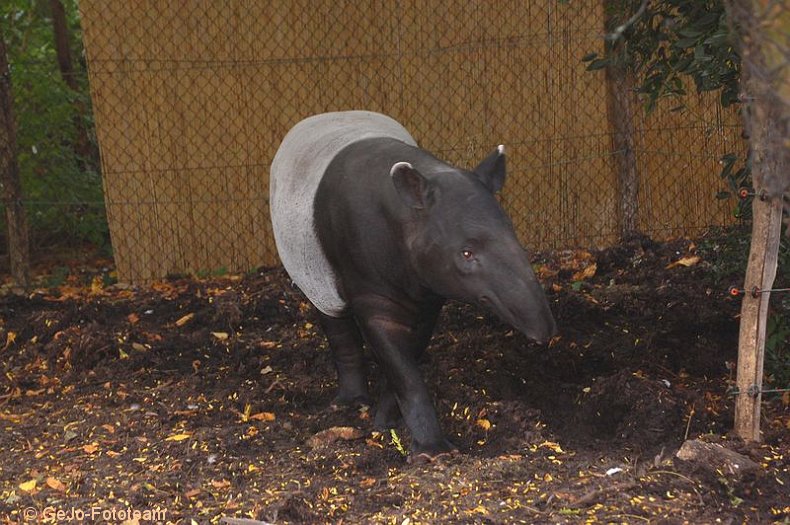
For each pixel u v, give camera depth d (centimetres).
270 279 951
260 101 989
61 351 776
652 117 984
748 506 475
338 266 575
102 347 771
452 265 491
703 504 470
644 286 840
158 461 560
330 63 989
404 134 645
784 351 636
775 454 528
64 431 619
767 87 283
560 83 984
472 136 1000
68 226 1130
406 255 523
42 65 1138
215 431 597
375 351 564
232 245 1007
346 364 655
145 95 973
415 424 554
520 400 645
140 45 966
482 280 482
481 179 523
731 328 744
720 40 482
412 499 492
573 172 998
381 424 605
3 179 950
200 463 555
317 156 597
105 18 956
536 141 998
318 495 500
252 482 528
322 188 575
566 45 977
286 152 638
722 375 685
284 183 616
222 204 999
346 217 552
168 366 748
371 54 991
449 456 539
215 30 974
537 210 1007
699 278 835
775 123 331
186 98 980
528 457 539
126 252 992
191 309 882
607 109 984
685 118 979
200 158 991
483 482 502
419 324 564
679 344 727
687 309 768
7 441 604
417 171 501
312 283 607
